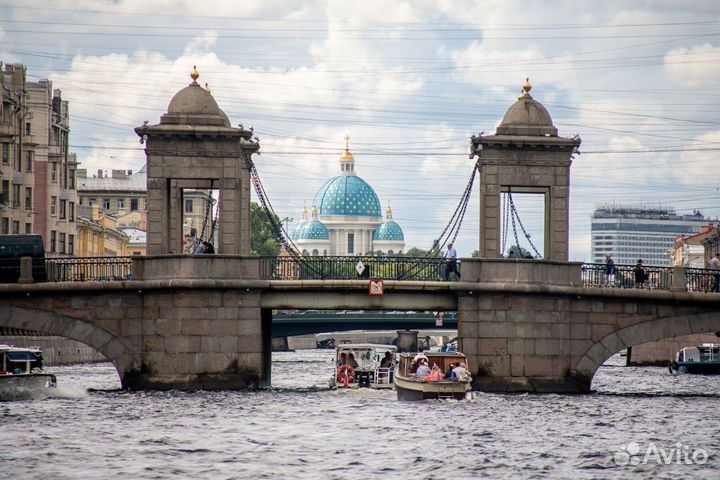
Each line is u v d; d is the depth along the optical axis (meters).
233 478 180.75
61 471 184.00
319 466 190.12
